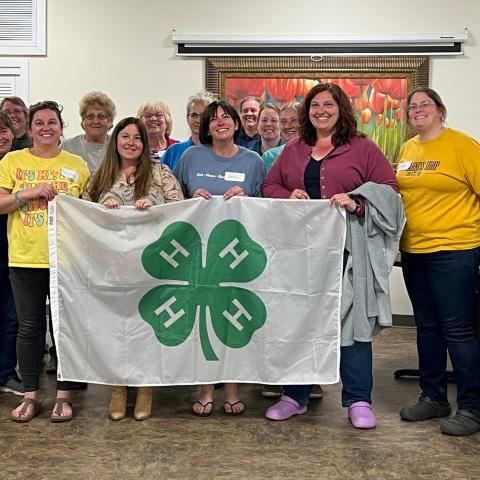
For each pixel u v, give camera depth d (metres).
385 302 2.90
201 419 3.07
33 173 2.99
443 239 2.86
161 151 4.02
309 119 3.01
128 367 2.96
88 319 2.96
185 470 2.52
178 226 2.94
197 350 2.99
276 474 2.48
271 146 3.96
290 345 2.94
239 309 2.97
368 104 5.47
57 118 3.02
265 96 5.51
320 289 2.92
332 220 2.89
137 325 2.96
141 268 2.94
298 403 3.11
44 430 2.91
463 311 2.88
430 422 3.04
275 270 2.95
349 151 2.93
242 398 3.40
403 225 2.87
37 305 3.01
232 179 3.11
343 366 3.01
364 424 2.94
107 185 3.01
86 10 5.55
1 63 5.61
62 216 2.94
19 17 5.58
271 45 5.46
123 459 2.61
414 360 4.33
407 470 2.52
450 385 3.72
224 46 5.48
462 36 5.32
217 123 3.08
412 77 5.42
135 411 3.07
